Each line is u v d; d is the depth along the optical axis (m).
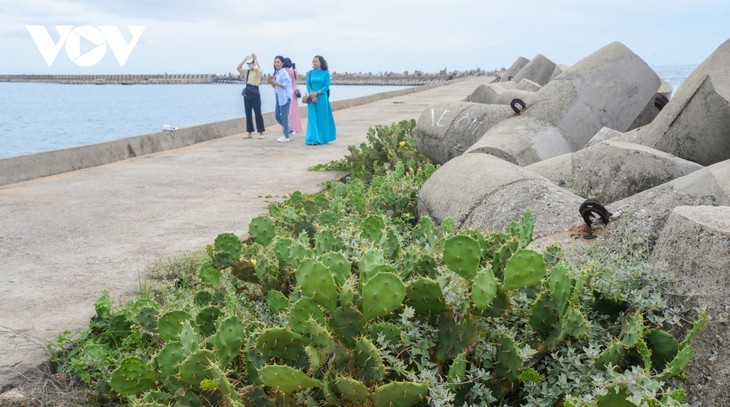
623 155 6.46
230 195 10.27
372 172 12.47
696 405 3.21
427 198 6.99
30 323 5.03
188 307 4.55
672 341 3.32
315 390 3.22
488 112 10.50
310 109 17.03
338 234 5.06
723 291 3.32
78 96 141.00
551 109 9.31
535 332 3.54
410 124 13.92
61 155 13.19
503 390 3.33
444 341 3.34
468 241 3.36
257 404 3.23
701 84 6.41
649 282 3.61
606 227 4.59
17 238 7.75
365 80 166.38
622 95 9.30
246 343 3.37
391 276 3.08
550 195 5.51
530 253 3.20
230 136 19.95
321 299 3.15
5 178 11.75
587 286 3.71
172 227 8.16
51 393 4.14
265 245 5.00
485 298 3.15
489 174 6.17
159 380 3.66
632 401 2.87
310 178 11.84
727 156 6.39
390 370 3.24
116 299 5.55
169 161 14.49
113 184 11.55
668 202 4.55
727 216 3.62
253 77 18.97
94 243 7.46
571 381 3.36
